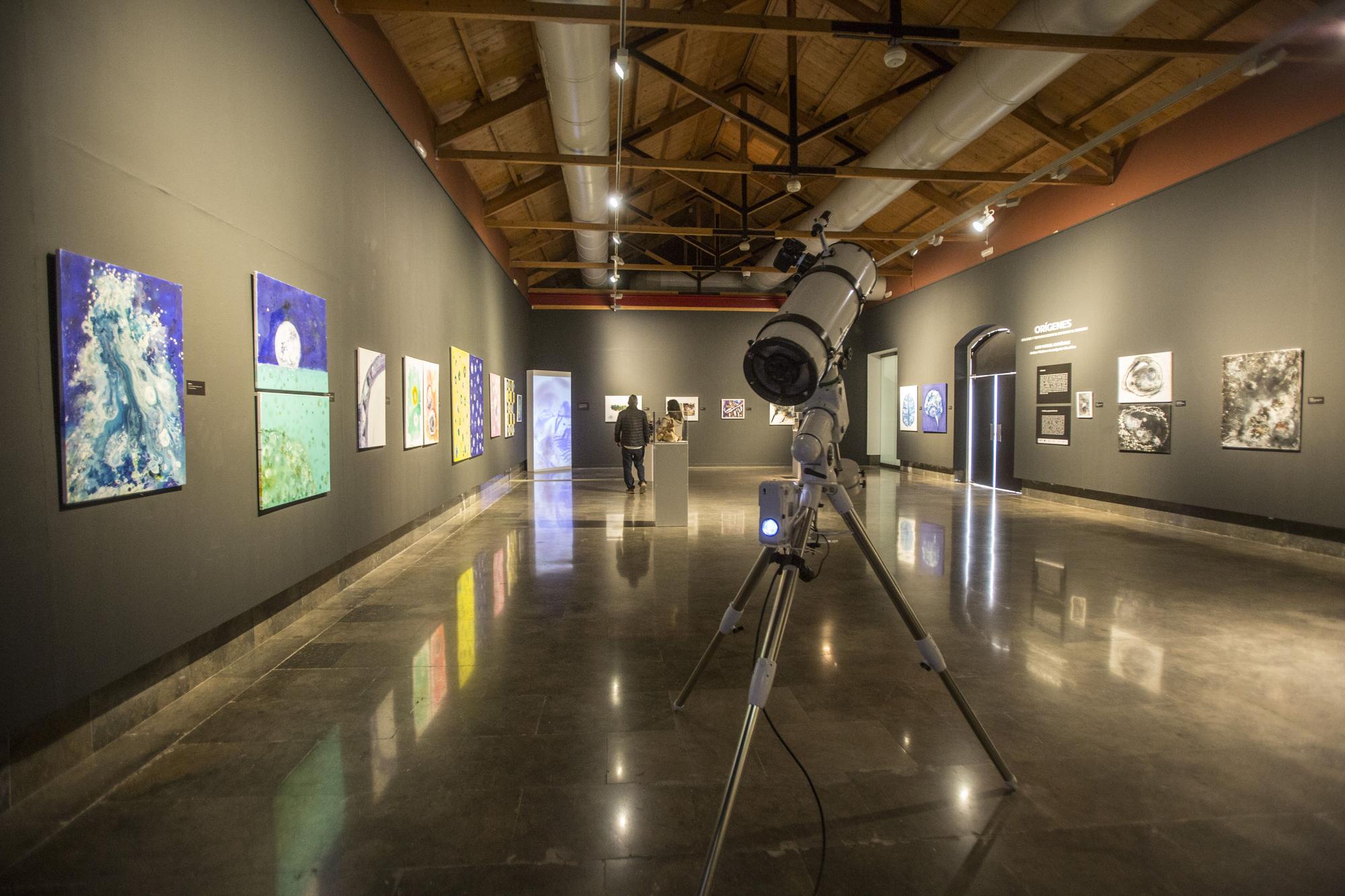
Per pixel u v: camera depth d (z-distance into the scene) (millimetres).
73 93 2170
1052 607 4141
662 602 4309
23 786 1990
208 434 2941
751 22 4988
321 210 4203
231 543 3137
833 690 2898
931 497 9805
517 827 1901
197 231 2869
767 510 1790
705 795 2074
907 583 4754
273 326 3514
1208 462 6809
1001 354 10805
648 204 13664
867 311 15938
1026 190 9688
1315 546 5734
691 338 16062
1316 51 5410
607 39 5625
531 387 14375
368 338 5008
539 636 3629
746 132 10352
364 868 1722
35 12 2018
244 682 2969
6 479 1900
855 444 16281
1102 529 7039
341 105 4531
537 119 8180
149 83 2561
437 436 6965
